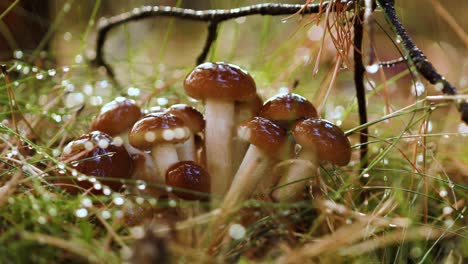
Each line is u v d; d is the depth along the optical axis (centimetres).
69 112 50
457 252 39
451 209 42
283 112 41
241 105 42
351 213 39
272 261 37
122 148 40
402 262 38
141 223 39
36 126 49
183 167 39
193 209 39
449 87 37
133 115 42
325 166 45
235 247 38
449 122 54
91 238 36
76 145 40
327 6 42
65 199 39
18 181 38
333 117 53
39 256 34
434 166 46
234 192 39
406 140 49
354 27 43
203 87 40
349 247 38
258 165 40
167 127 39
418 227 40
